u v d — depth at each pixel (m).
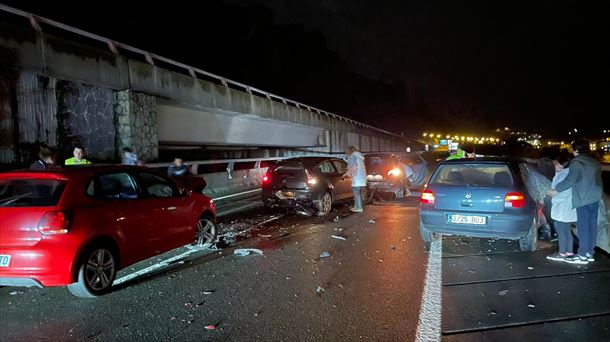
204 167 18.55
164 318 4.29
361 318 4.25
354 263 6.25
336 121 31.70
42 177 4.86
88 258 4.77
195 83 15.73
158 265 6.21
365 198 13.57
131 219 5.43
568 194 5.96
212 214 7.48
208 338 3.83
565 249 6.12
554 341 3.67
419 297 4.80
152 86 13.60
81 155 8.29
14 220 4.50
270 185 10.76
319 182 10.54
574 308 4.37
